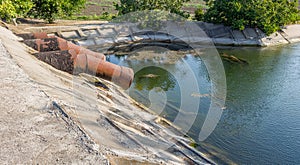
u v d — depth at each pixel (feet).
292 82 43.11
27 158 12.45
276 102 36.19
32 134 14.21
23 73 21.88
